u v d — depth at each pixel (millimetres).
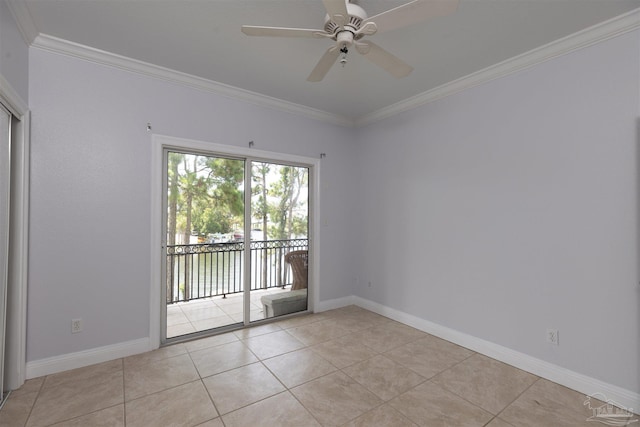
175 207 2906
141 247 2660
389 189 3607
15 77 1977
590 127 2105
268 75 2826
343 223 4031
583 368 2125
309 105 3545
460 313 2873
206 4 1882
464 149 2854
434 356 2641
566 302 2211
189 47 2373
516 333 2477
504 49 2352
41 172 2252
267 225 3477
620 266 1981
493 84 2645
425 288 3191
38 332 2244
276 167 3543
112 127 2531
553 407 1956
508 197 2533
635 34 1928
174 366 2426
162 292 2828
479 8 1890
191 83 2869
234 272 3256
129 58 2531
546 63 2320
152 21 2053
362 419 1831
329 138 3891
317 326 3316
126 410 1888
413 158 3332
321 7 1906
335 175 3949
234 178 3248
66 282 2348
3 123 1910
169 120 2793
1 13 1762
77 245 2391
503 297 2561
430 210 3150
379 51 1837
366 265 3910
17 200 2113
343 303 4020
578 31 2104
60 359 2316
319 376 2301
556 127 2266
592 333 2092
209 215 3096
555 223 2266
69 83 2359
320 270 3812
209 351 2695
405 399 2029
